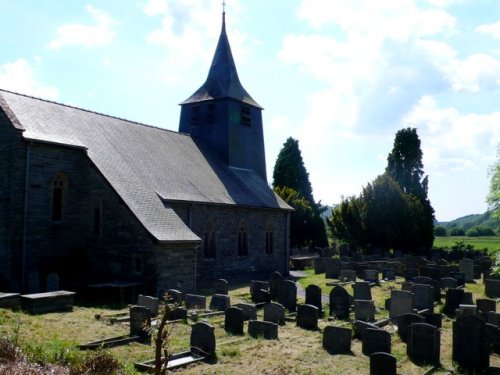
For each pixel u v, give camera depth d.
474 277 39.56
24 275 25.02
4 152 25.30
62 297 20.16
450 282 31.42
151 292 25.09
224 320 20.12
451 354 16.86
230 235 35.28
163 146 35.94
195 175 35.16
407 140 66.94
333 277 37.69
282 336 18.48
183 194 31.22
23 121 26.38
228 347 16.34
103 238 27.02
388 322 21.66
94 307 21.72
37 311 19.17
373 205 53.62
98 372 11.34
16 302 19.30
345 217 55.47
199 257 32.16
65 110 30.59
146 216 26.56
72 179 27.52
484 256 50.00
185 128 43.69
